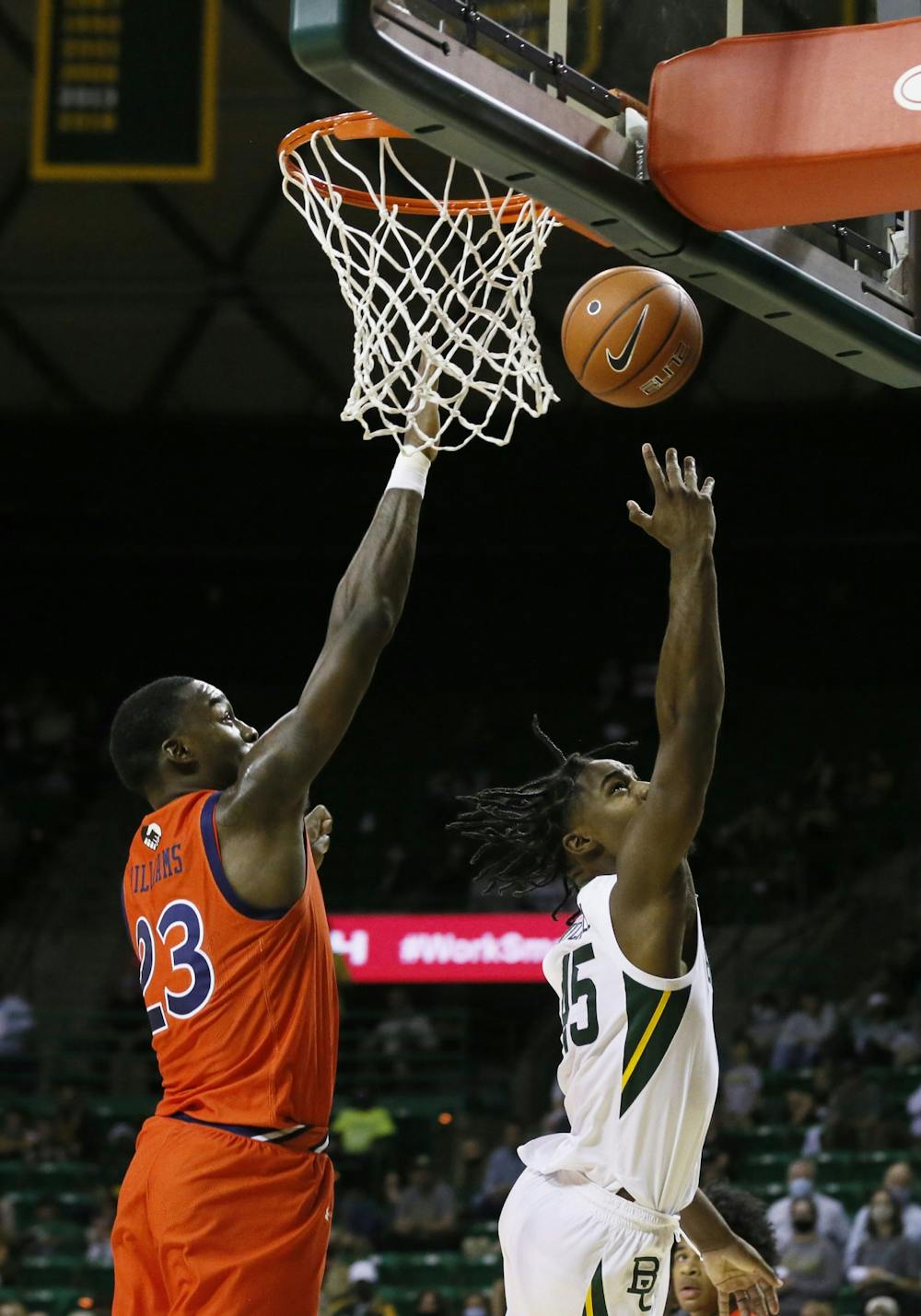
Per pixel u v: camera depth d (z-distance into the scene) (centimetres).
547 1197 324
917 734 2009
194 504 2133
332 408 2055
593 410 2036
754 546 2089
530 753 2067
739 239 362
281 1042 303
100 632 2233
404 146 1167
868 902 1755
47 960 1848
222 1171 296
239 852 304
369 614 303
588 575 2172
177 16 1184
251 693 2197
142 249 1945
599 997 317
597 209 338
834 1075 1356
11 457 2114
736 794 1955
